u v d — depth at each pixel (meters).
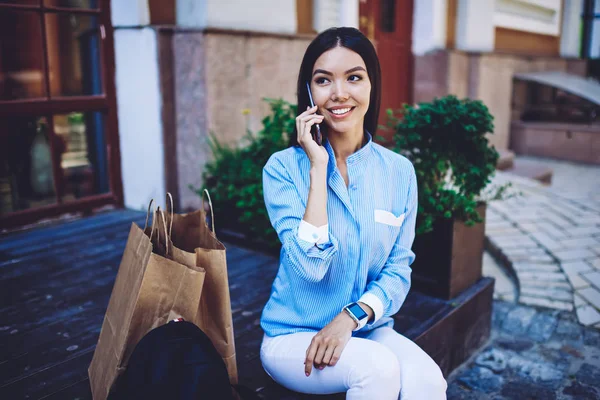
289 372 1.66
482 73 7.45
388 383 1.49
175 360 1.45
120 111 4.38
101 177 4.44
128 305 1.56
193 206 4.27
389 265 1.77
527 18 8.98
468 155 2.88
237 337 2.42
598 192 6.48
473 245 2.99
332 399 1.76
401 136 2.94
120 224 4.07
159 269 1.51
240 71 4.30
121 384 1.55
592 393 2.71
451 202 2.78
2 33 3.62
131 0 4.02
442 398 1.56
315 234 1.58
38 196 4.02
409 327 2.53
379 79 1.74
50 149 4.01
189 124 4.16
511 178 6.54
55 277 3.08
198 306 1.61
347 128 1.68
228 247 3.72
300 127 1.63
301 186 1.72
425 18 6.73
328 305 1.70
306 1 5.03
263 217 3.50
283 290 1.76
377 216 1.70
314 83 1.68
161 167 4.23
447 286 2.84
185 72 4.10
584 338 3.20
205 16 3.95
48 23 3.85
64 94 4.04
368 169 1.73
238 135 4.38
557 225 4.94
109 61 4.27
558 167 8.26
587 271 3.97
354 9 5.49
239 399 1.64
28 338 2.38
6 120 3.72
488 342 3.23
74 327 2.49
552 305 3.54
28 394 1.94
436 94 6.91
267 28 4.55
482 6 7.39
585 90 8.13
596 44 11.54
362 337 1.78
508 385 2.79
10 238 3.75
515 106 9.36
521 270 4.03
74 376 2.06
